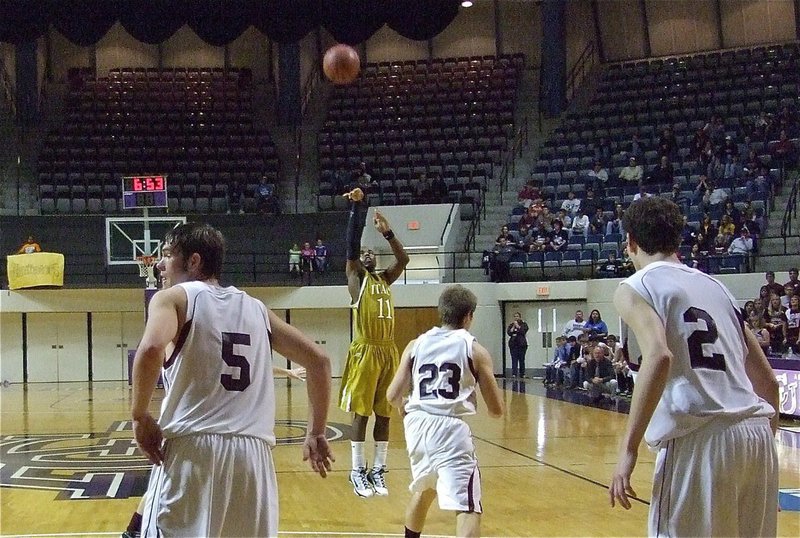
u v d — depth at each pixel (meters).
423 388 4.43
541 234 20.92
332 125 26.81
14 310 21.45
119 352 22.23
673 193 20.00
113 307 21.95
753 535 2.81
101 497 6.71
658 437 2.87
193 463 2.75
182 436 2.78
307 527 5.57
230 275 22.62
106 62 29.48
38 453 9.31
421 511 4.54
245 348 2.93
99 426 12.05
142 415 2.69
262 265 22.78
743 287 17.47
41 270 21.16
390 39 29.81
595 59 28.72
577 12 28.70
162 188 19.38
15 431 11.46
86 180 24.11
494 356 20.80
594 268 19.98
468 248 21.83
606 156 22.94
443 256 21.86
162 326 2.73
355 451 6.50
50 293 21.59
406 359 4.59
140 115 27.05
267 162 25.22
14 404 15.72
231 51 30.08
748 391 2.89
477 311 20.67
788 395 11.35
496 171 24.53
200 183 24.39
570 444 9.58
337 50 8.06
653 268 3.00
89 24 23.03
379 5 23.62
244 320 2.97
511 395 15.88
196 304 2.88
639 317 2.85
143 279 22.02
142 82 28.47
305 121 27.86
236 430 2.82
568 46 28.77
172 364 2.86
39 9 22.50
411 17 23.73
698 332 2.87
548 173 23.34
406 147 25.38
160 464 2.79
